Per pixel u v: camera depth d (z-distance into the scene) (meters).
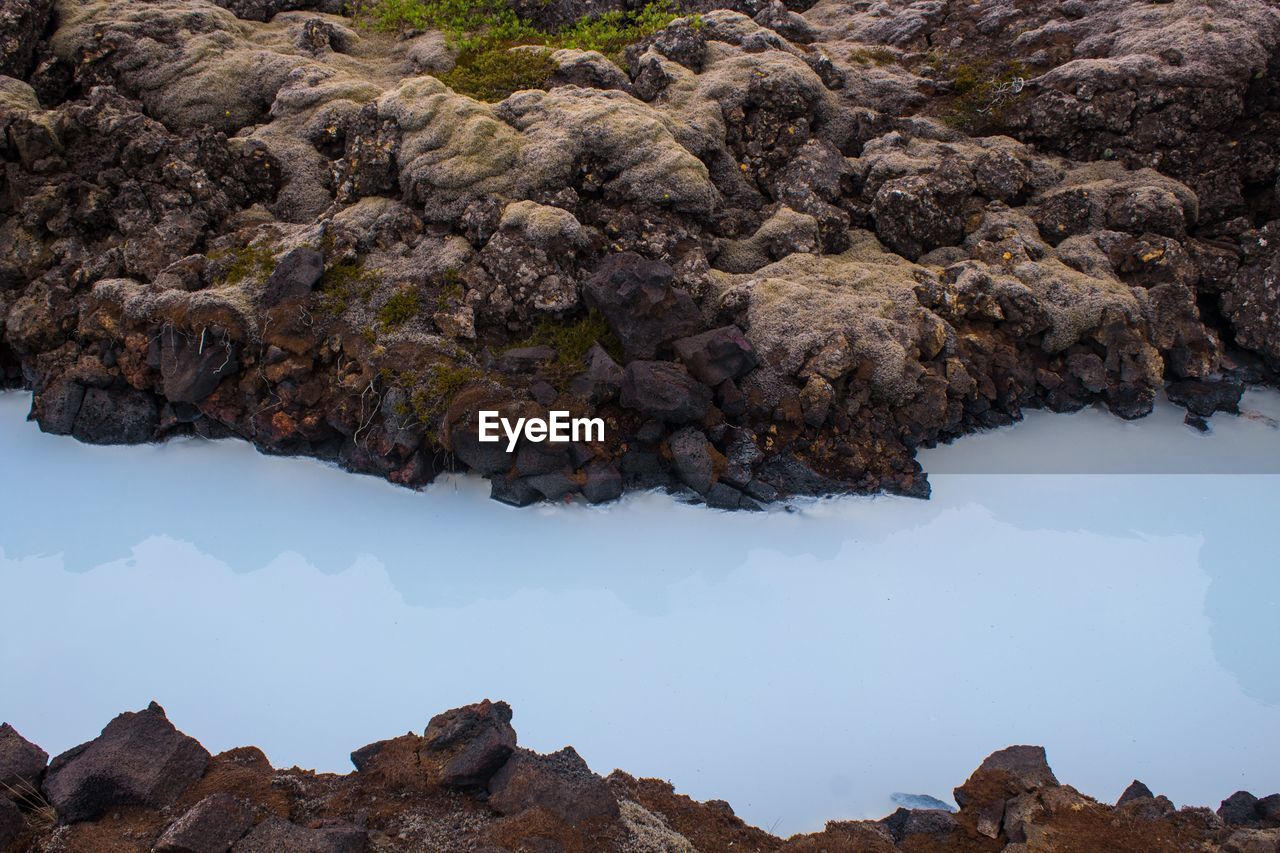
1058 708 6.45
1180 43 10.99
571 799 5.04
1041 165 10.96
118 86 11.01
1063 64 11.62
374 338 8.58
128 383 9.05
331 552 7.79
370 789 5.26
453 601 7.31
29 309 9.42
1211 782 5.87
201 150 9.84
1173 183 10.53
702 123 10.34
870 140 11.27
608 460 8.33
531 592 7.42
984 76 11.88
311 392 8.68
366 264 9.12
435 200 9.39
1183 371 9.75
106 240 9.85
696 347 8.43
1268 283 10.12
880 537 8.04
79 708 6.22
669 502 8.41
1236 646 6.94
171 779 5.03
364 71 11.87
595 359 8.44
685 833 5.23
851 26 13.39
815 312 8.85
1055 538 8.02
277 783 5.22
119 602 7.17
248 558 7.68
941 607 7.32
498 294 8.82
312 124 10.61
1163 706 6.45
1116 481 8.73
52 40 11.11
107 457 8.90
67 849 4.63
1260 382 10.31
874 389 8.66
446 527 8.10
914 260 10.32
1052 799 5.11
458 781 5.24
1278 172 10.73
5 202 10.11
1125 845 4.77
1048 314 9.48
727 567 7.71
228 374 8.86
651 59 10.81
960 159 10.77
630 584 7.53
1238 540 7.98
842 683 6.64
